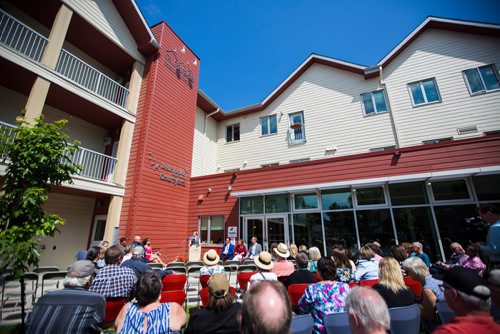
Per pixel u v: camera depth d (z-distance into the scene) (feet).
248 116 49.29
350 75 41.11
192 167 42.57
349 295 5.24
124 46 33.76
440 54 35.47
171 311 6.76
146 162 31.73
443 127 32.83
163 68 36.83
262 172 34.17
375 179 25.99
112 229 28.66
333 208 29.01
